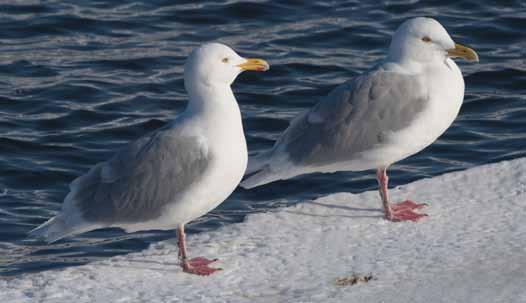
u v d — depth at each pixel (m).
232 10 25.97
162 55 23.89
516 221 13.01
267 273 12.10
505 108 21.30
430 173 18.77
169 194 12.34
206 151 12.30
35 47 24.41
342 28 24.95
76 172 19.03
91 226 12.60
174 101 21.88
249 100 21.80
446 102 13.74
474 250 12.29
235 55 12.51
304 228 13.30
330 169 14.11
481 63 23.19
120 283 12.02
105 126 20.83
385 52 23.88
